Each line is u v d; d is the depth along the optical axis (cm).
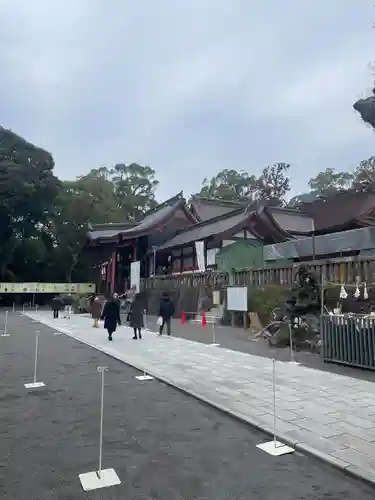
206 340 1321
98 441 470
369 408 580
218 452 440
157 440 474
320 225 3091
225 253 2280
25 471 391
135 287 2650
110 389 718
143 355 1047
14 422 538
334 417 541
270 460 420
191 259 3027
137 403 628
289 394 655
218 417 560
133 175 5847
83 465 405
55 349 1205
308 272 1202
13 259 4238
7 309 3481
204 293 1992
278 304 1413
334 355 902
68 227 4494
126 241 3584
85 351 1163
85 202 4506
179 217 3647
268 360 957
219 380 759
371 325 824
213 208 4056
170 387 730
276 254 1748
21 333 1641
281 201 5791
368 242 1373
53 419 551
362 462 402
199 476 383
